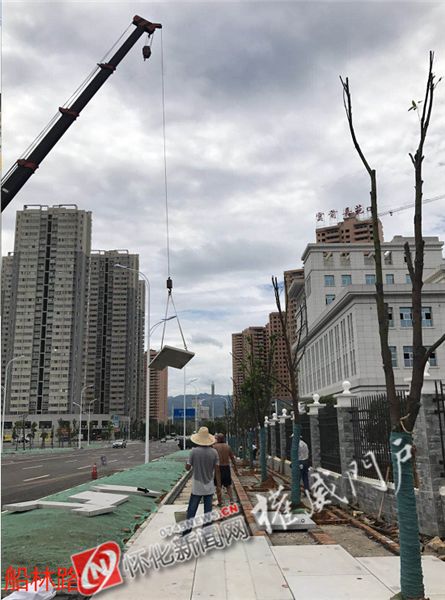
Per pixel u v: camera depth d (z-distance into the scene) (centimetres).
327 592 558
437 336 5947
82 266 11381
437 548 724
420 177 578
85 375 11850
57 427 10681
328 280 8256
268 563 680
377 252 602
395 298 6019
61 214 11219
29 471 2783
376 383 5741
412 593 509
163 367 1207
